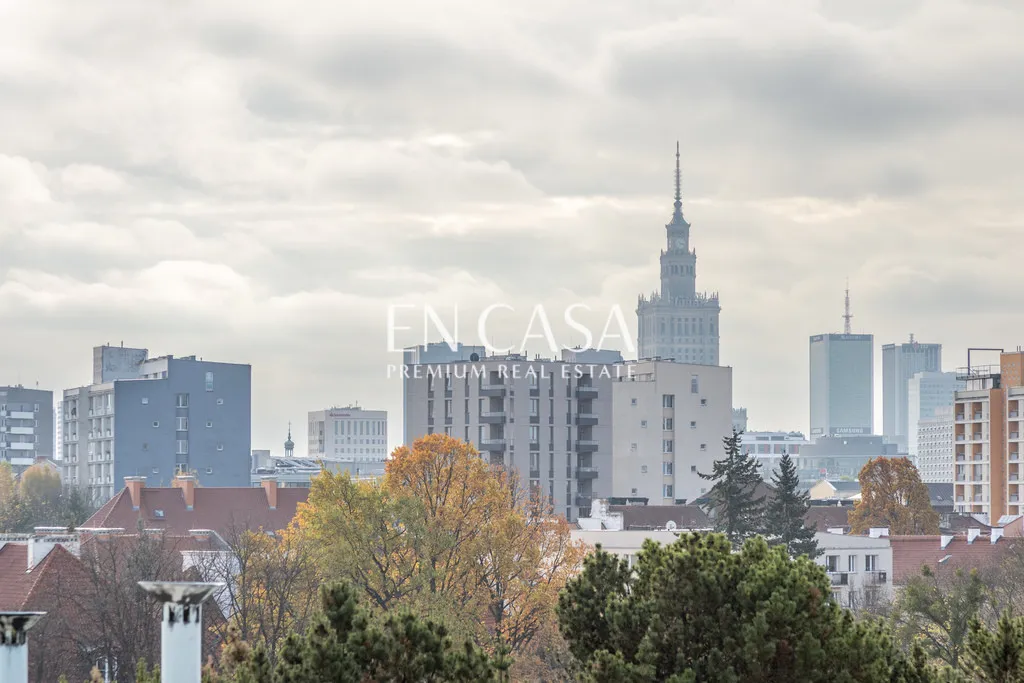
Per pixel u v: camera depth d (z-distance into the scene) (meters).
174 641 51.25
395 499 191.50
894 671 73.75
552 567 193.50
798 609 72.00
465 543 185.00
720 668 72.06
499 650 70.62
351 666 65.94
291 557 173.50
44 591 150.00
